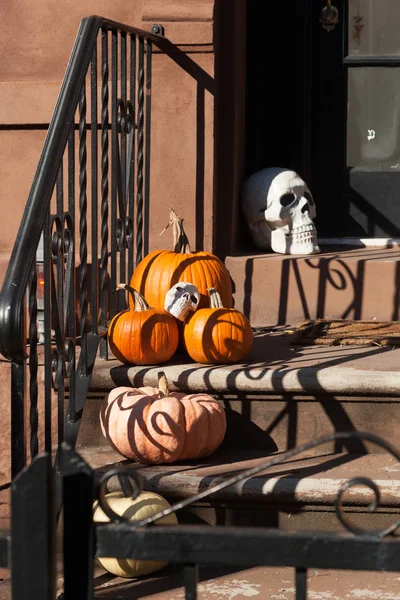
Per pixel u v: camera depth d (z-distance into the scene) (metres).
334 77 4.86
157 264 3.78
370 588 2.79
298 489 2.94
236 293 4.25
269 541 1.66
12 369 2.56
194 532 1.68
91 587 1.73
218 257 4.27
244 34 4.70
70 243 3.09
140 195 3.94
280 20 4.80
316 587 2.81
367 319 4.17
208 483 2.98
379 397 3.23
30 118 4.29
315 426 3.30
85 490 1.72
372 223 4.88
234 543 1.67
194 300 3.57
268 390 3.26
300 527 3.01
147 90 4.05
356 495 2.92
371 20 4.81
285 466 3.13
